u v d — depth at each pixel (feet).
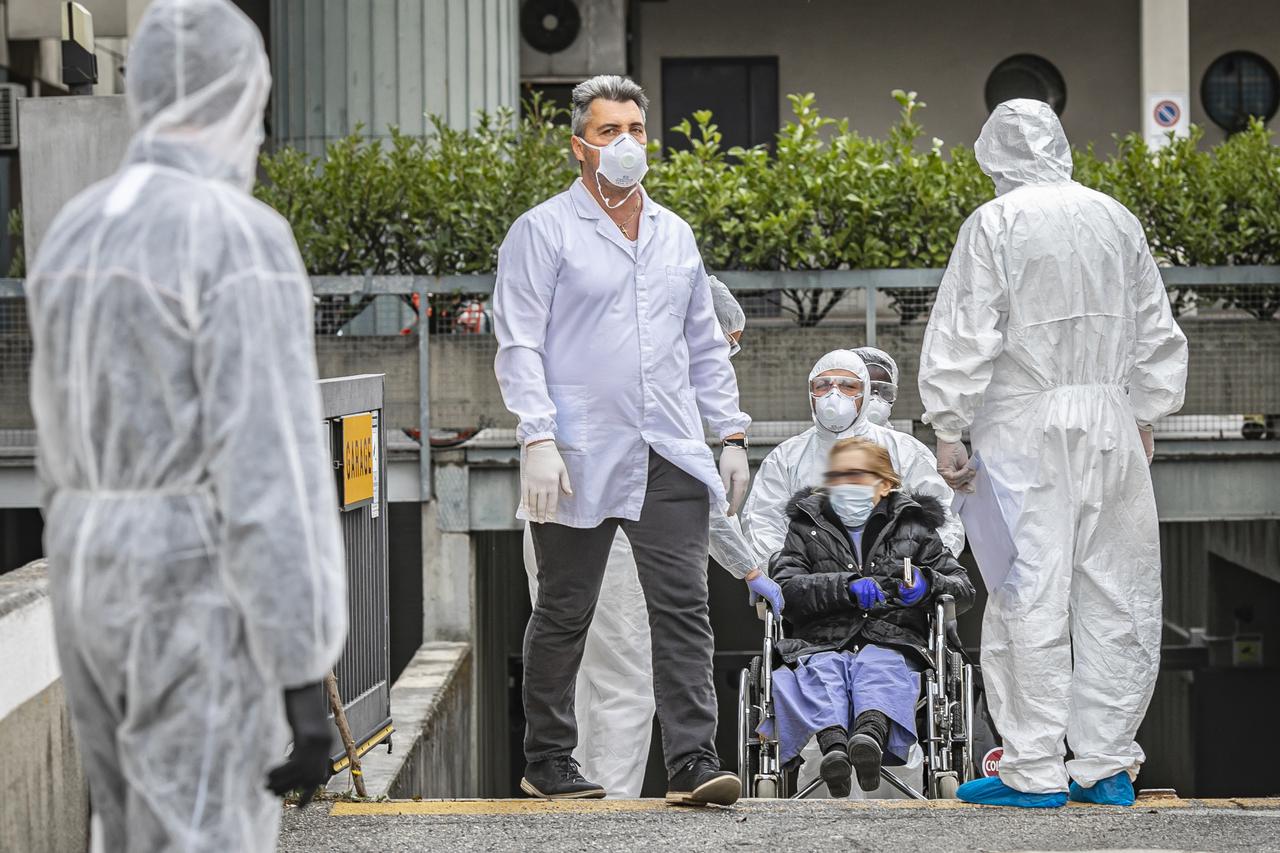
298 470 13.33
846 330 45.98
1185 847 23.50
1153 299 27.20
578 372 25.93
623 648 35.37
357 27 57.41
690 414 26.37
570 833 24.71
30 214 31.96
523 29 83.61
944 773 30.45
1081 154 48.21
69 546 13.43
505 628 54.95
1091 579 26.45
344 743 28.81
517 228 26.16
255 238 13.51
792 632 33.83
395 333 46.65
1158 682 65.31
